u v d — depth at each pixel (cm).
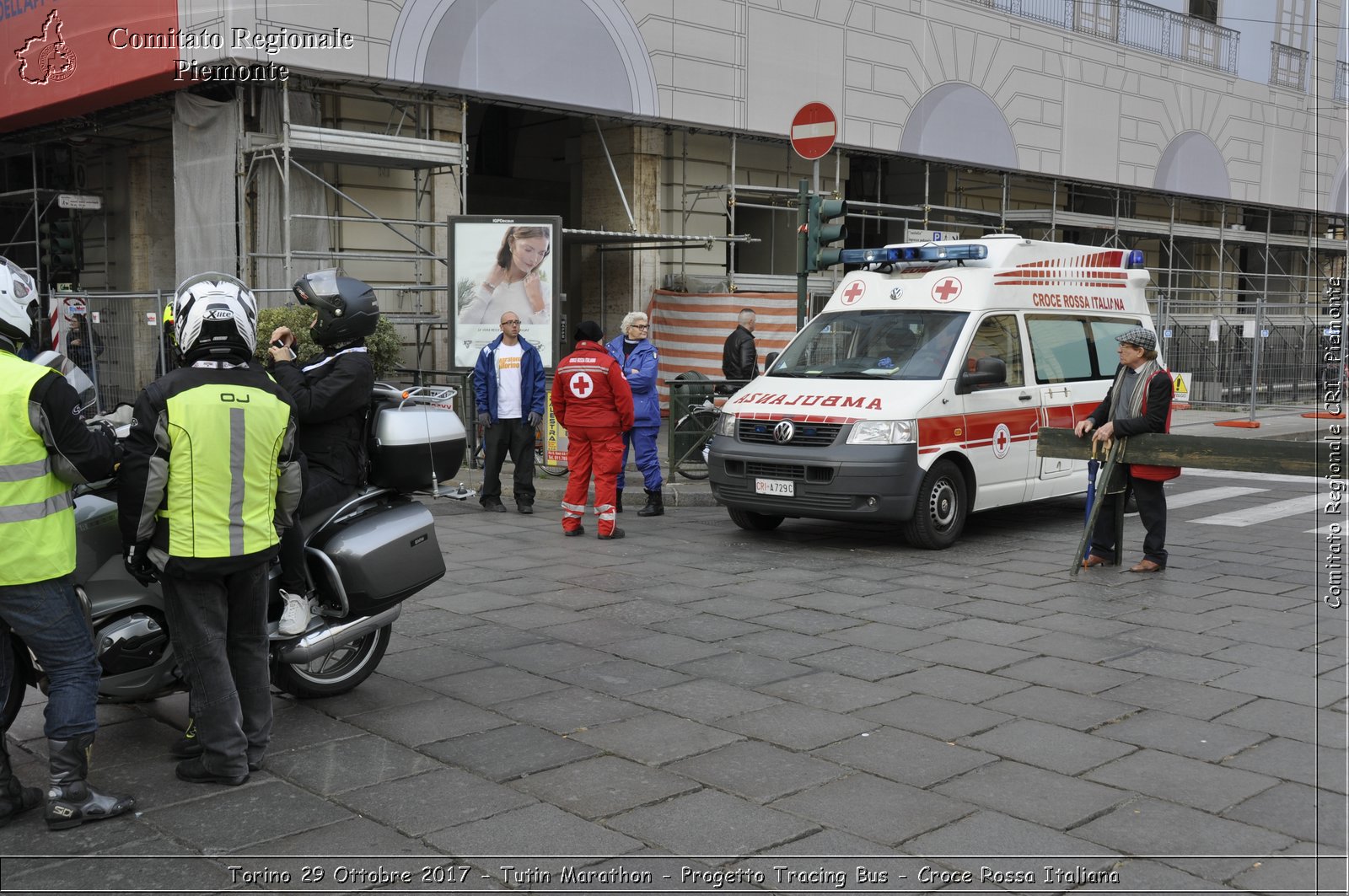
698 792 419
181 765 432
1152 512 808
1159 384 786
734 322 1755
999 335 951
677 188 1833
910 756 456
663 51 1694
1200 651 608
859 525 1000
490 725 490
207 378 417
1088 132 2402
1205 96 2694
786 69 1852
